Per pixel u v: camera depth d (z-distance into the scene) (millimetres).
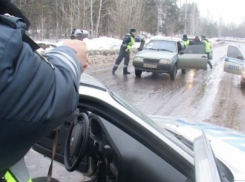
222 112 7617
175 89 10594
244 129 6305
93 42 23156
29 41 1081
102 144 1904
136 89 9938
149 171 1744
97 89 1715
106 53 19375
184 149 1789
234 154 2369
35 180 2189
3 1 1079
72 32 1521
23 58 990
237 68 12953
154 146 1684
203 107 8047
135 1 34906
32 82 1000
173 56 12750
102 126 1801
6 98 950
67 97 1104
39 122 1032
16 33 987
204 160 1443
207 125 3297
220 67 19625
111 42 24047
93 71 13242
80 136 1797
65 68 1154
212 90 10922
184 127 3020
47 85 1041
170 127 2965
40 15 29016
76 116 1960
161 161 1763
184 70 15570
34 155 3264
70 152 1868
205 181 1285
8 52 949
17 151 1048
